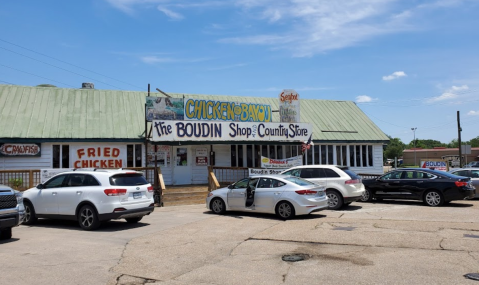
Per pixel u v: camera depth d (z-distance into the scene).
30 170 16.38
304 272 6.74
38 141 17.66
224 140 19.75
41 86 23.53
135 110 21.47
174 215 13.88
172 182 20.53
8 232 9.68
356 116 27.36
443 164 27.19
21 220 9.64
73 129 18.77
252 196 13.37
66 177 11.77
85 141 18.39
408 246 8.38
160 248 8.65
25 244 9.06
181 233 10.37
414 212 13.55
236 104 21.11
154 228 11.21
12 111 18.91
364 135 25.12
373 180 16.91
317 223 11.51
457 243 8.52
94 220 10.81
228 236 9.91
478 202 16.66
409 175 16.23
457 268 6.75
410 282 6.09
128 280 6.43
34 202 11.95
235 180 21.02
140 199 11.48
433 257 7.46
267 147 22.83
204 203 18.03
